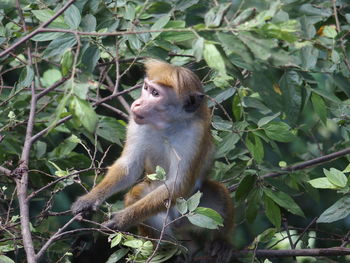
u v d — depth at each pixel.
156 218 11.62
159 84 11.38
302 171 12.18
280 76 10.65
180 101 11.36
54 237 8.88
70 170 11.23
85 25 10.27
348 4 12.52
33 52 13.07
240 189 11.19
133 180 11.79
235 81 11.97
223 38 7.67
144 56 10.82
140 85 11.55
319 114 11.27
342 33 11.42
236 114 11.94
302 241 11.79
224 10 7.99
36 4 12.02
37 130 12.16
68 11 9.74
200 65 12.88
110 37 11.20
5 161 11.17
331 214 10.07
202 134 11.59
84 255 12.25
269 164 11.93
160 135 11.62
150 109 11.36
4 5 10.84
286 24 7.93
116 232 9.45
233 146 11.41
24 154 9.73
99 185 11.20
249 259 11.38
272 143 12.10
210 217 9.02
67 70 8.50
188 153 11.45
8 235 9.86
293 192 11.77
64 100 7.48
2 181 11.63
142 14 11.35
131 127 11.95
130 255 9.45
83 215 10.48
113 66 12.75
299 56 10.86
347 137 12.47
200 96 11.46
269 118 10.89
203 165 11.88
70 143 12.04
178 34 9.43
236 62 9.89
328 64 11.70
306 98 10.79
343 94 12.96
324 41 11.84
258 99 12.19
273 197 11.06
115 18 10.95
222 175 12.82
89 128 7.50
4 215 11.18
